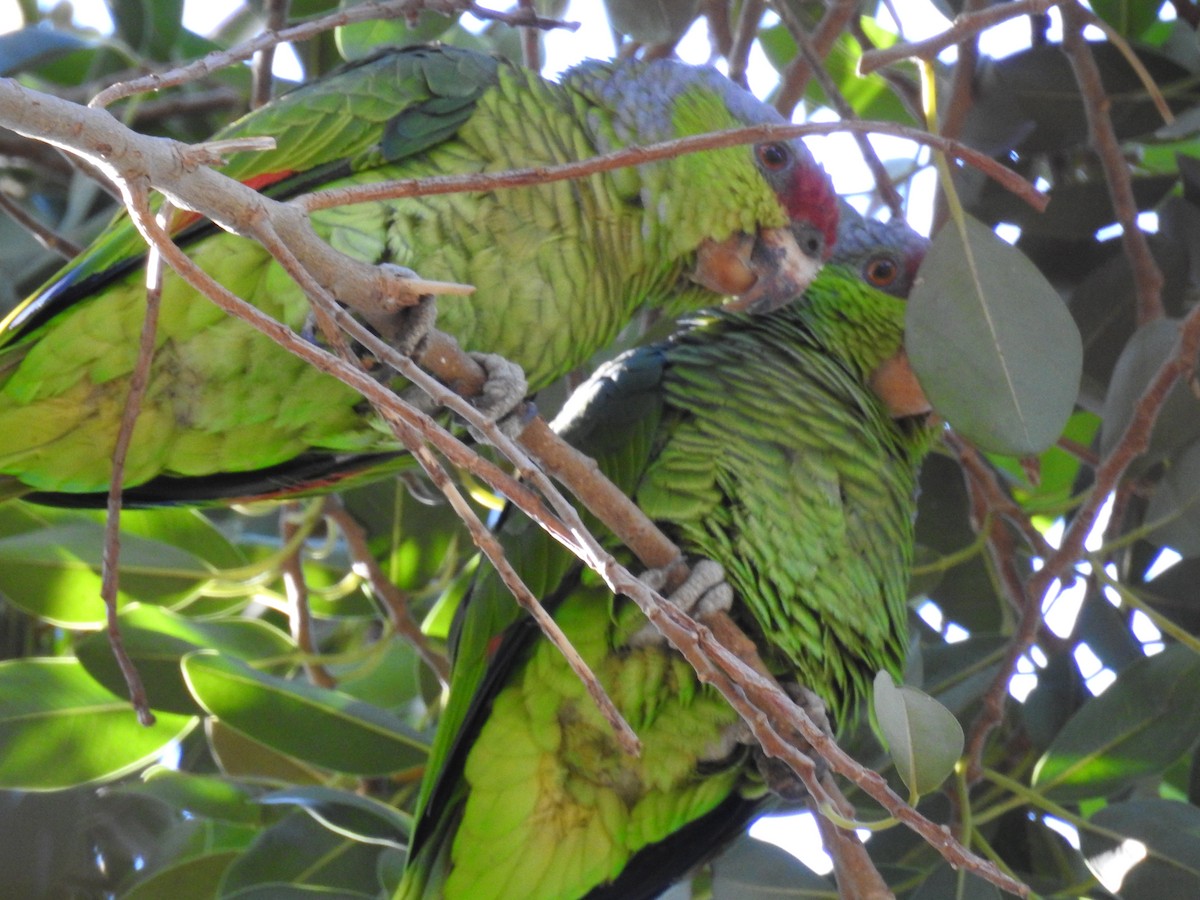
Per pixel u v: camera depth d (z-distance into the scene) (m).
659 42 5.90
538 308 5.39
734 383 5.75
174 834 7.05
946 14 6.39
